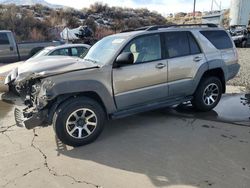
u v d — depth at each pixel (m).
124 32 5.77
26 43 12.84
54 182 3.67
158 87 5.36
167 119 5.81
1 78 7.63
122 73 4.93
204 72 5.90
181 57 5.59
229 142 4.66
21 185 3.63
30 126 4.50
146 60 5.22
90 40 20.08
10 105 7.20
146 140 4.84
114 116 5.02
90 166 4.05
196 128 5.29
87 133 4.73
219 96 6.30
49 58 5.85
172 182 3.59
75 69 4.66
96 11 43.69
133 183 3.60
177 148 4.50
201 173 3.76
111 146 4.66
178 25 5.85
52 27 30.25
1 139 5.04
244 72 10.73
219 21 44.66
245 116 5.86
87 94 4.78
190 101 6.14
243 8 40.50
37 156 4.38
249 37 23.78
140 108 5.27
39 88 4.59
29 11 33.94
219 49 6.18
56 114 4.49
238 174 3.71
